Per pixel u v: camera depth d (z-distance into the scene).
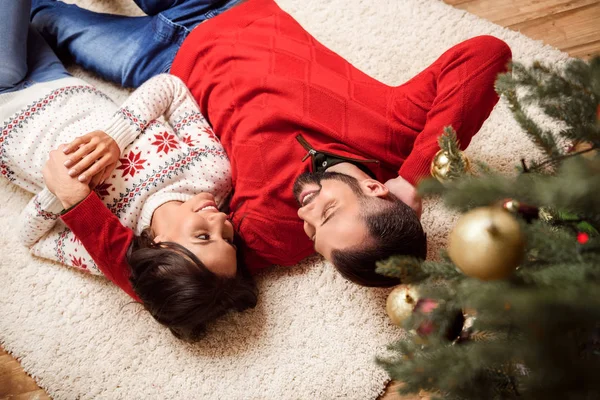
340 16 1.31
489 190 0.44
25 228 1.10
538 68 0.60
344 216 0.85
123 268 1.02
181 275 0.93
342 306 1.12
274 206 1.00
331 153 0.96
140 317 1.15
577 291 0.41
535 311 0.42
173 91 1.11
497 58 0.92
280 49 1.06
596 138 0.55
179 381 1.11
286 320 1.13
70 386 1.12
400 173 0.94
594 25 1.25
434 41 1.27
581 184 0.38
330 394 1.08
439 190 0.51
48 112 1.08
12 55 1.11
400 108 0.99
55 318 1.16
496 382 0.60
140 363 1.13
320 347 1.11
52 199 1.04
